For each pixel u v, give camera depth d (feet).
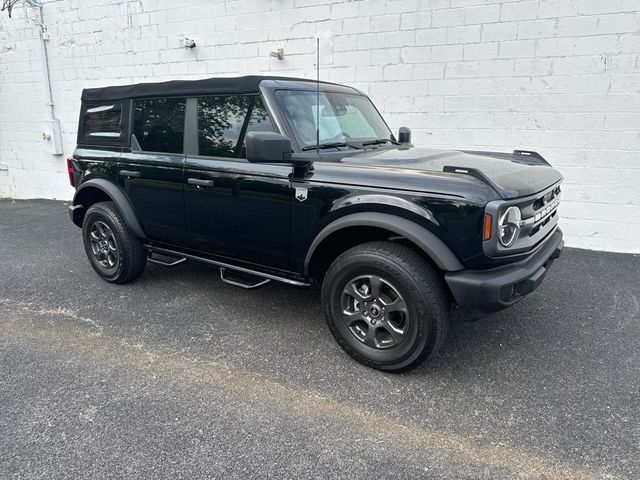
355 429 7.98
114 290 14.38
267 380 9.45
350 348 9.98
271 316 12.49
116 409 8.50
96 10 27.78
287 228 10.37
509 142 18.89
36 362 10.16
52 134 31.58
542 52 17.58
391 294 9.34
